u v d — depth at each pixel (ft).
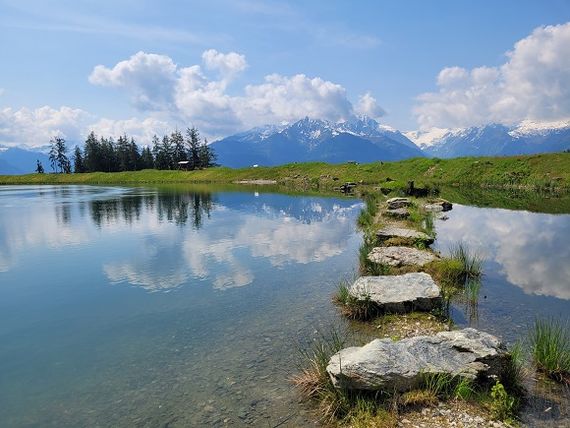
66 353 34.83
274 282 52.90
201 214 122.62
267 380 29.22
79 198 188.75
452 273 51.67
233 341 35.86
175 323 40.47
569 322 38.14
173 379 29.84
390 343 28.76
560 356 29.09
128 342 36.55
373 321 39.24
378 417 23.99
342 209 131.64
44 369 32.14
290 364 31.40
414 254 58.49
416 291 42.04
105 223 106.52
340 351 29.73
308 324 39.01
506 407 24.22
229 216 117.29
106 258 68.59
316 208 135.44
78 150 503.61
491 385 26.63
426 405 24.90
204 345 35.29
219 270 59.52
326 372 27.94
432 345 28.66
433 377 26.03
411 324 38.06
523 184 180.86
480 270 55.72
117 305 46.29
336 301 44.70
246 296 47.78
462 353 27.94
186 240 82.17
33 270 62.03
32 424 25.16
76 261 67.00
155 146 499.92
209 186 280.92
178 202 161.99
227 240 81.46
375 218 101.24
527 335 35.32
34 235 90.38
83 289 52.54
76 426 24.76
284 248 73.20
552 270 56.29
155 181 382.63
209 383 29.09
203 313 42.91
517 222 97.25
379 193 171.42
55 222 109.19
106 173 433.48
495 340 29.30
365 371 25.79
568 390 26.89
